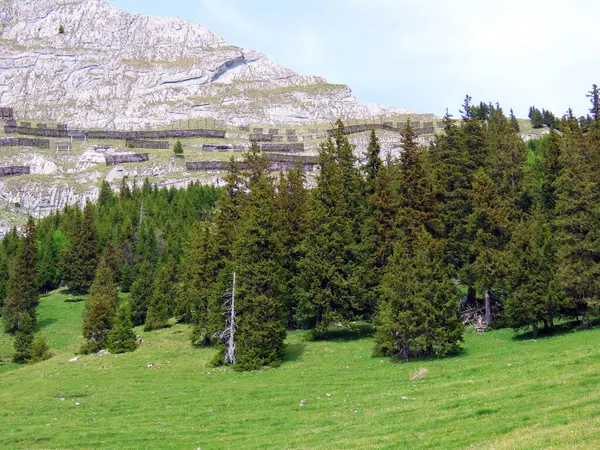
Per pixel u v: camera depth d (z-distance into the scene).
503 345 53.84
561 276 55.94
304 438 33.38
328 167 74.50
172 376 57.34
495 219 64.38
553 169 73.94
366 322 73.75
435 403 35.66
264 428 37.78
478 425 28.80
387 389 43.69
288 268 73.06
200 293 70.44
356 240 75.31
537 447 23.27
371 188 77.75
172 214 133.88
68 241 124.25
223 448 34.38
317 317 68.19
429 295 54.69
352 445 29.70
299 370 54.56
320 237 66.75
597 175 60.91
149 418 43.66
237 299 61.16
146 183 165.88
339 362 56.41
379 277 67.44
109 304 79.00
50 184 188.88
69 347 82.38
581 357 40.28
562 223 58.28
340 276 65.62
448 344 53.00
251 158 87.25
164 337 76.31
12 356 82.44
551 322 55.50
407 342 53.72
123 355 68.44
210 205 142.50
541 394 32.38
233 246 65.94
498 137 87.56
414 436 29.16
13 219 164.38
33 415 47.59
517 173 74.88
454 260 71.12
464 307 68.25
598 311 55.50
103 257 111.62
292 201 77.06
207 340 70.88
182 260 92.69
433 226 68.69
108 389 54.12
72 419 45.31
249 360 57.66
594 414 26.33
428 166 81.81
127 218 127.88
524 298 54.84
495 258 61.59
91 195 181.75
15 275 97.75
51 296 114.06
